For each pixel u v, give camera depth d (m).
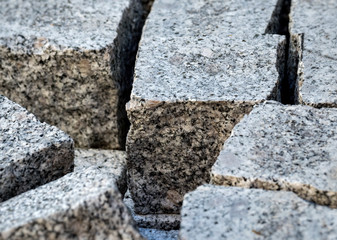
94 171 3.56
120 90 4.82
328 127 3.78
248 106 3.95
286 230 3.21
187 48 4.45
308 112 3.88
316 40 4.57
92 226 3.28
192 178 4.18
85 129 4.88
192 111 3.98
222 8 5.00
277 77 4.16
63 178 3.57
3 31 4.80
